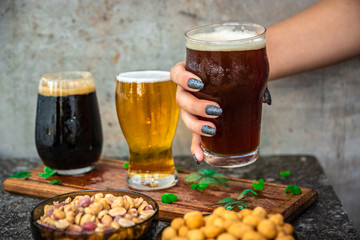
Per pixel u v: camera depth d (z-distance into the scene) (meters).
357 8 1.11
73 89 1.05
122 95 0.94
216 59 0.74
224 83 0.74
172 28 1.30
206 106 0.77
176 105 0.97
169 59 1.33
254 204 0.89
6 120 1.41
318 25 1.13
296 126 1.34
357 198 1.38
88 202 0.76
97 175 1.10
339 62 1.18
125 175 1.10
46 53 1.34
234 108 0.76
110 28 1.31
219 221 0.66
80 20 1.31
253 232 0.61
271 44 1.15
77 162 1.08
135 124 0.94
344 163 1.35
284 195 0.94
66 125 1.04
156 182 0.99
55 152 1.05
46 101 1.05
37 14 1.31
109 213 0.73
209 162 0.84
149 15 1.29
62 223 0.69
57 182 1.04
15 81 1.37
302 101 1.32
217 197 0.94
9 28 1.33
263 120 1.34
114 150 1.41
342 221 0.88
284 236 0.62
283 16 1.26
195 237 0.62
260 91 0.77
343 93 1.30
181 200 0.93
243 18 1.27
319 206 0.95
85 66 1.34
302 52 1.14
